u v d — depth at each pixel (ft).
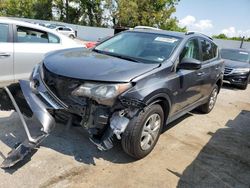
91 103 10.47
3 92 12.32
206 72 16.87
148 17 138.62
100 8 156.04
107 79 10.51
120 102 10.45
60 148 12.24
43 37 19.40
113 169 11.21
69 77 10.74
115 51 14.40
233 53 37.29
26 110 12.07
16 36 17.93
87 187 9.93
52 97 11.07
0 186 9.41
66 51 14.02
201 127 17.33
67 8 157.28
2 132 13.10
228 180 11.55
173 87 12.68
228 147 14.74
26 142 10.81
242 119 20.16
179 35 15.26
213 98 20.29
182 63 13.24
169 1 143.13
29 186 9.61
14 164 10.16
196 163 12.58
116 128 10.51
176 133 15.78
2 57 17.01
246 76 32.07
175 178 11.19
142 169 11.48
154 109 11.70
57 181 10.05
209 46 18.31
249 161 13.41
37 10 156.56
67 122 11.11
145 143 11.94
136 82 10.83
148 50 13.93
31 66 18.51
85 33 119.96
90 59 12.34
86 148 12.50
